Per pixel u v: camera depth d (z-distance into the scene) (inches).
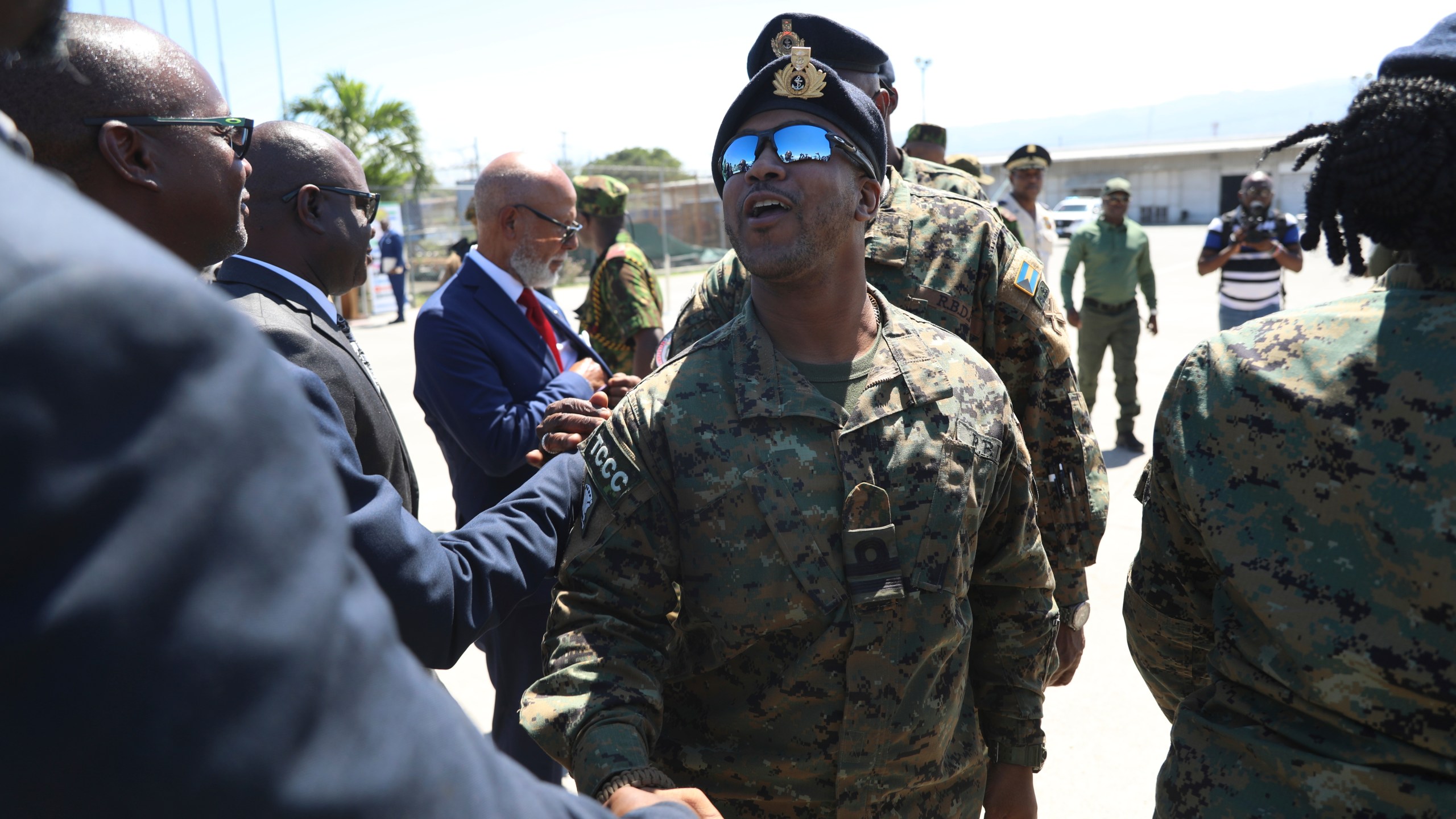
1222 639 54.8
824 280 63.4
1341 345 51.1
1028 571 71.6
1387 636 47.0
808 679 61.2
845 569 61.1
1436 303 49.3
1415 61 50.6
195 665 17.2
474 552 65.1
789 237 61.6
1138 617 64.5
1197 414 55.4
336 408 59.2
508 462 103.3
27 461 16.3
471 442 103.7
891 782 62.4
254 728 17.7
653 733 58.4
